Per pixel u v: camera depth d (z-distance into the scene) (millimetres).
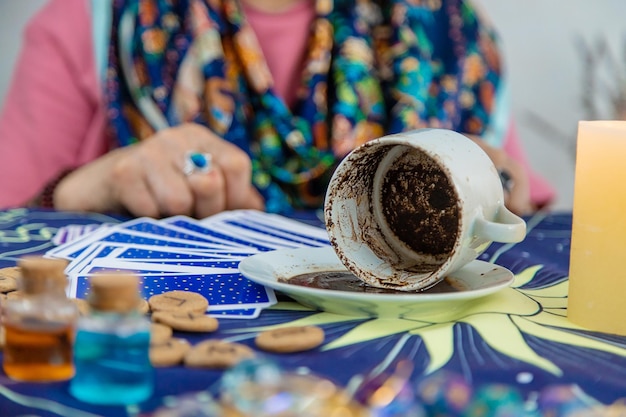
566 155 2264
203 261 760
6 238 881
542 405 511
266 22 1504
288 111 1450
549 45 2236
